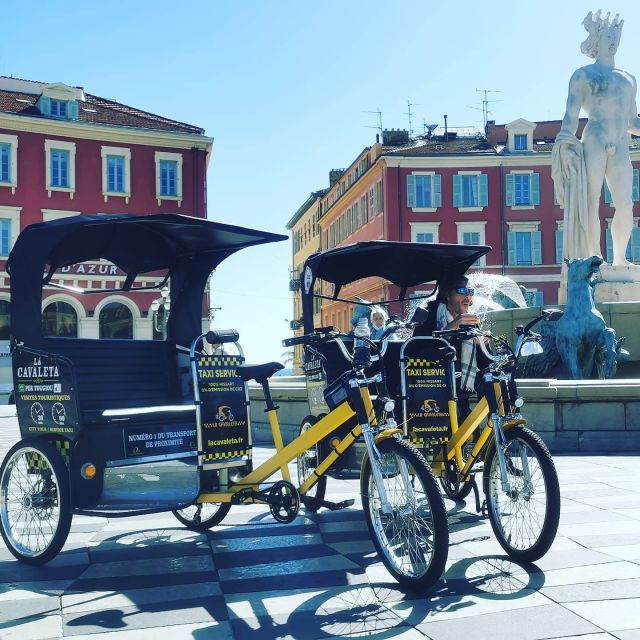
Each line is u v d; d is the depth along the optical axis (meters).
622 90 16.08
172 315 6.88
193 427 5.43
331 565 4.95
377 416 5.35
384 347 4.88
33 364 5.45
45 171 41.84
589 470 8.27
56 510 5.20
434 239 52.44
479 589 4.33
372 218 55.53
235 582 4.63
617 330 14.34
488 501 5.07
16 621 4.02
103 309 39.06
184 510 6.23
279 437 5.45
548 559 4.87
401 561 4.51
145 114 46.31
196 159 44.81
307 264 6.50
